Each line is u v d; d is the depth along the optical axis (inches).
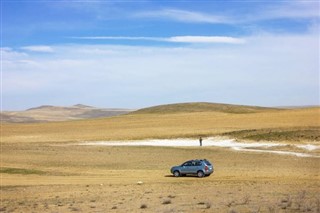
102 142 3307.1
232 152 2495.1
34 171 1963.6
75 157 2412.6
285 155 2301.9
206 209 831.1
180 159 2289.6
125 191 1245.7
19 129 4911.4
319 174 1625.2
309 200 898.1
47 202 1092.5
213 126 4033.0
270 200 917.8
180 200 996.6
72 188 1390.3
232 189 1190.3
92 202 1039.6
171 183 1430.9
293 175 1604.3
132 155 2460.6
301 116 4384.8
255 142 2945.4
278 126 3617.1
